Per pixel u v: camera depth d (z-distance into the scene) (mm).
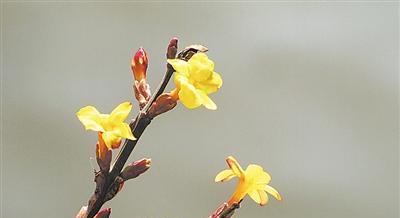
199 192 1368
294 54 1383
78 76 1344
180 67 642
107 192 656
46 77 1342
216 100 1365
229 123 1371
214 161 1368
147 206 1358
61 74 1342
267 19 1376
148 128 1357
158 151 1358
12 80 1334
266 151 1379
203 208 1366
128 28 1354
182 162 1366
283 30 1379
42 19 1342
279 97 1384
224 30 1366
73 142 1350
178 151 1364
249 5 1372
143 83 673
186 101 633
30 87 1340
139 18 1353
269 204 1379
